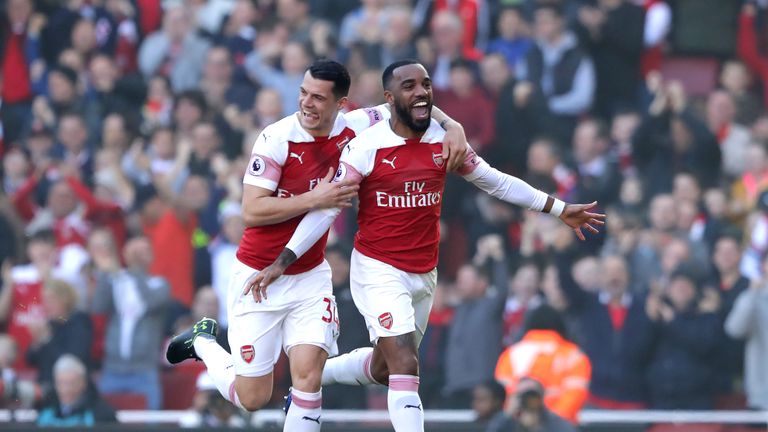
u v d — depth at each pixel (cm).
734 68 5288
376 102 4659
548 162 4553
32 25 5281
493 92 4809
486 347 3922
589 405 3938
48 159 4794
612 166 4600
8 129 5078
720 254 4119
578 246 4322
